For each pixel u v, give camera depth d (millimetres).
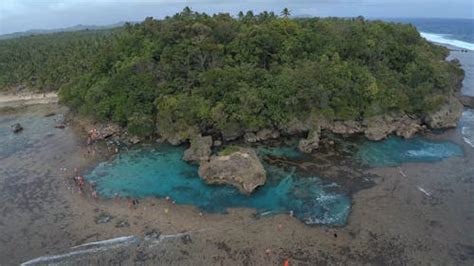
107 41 160625
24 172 77750
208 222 58844
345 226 56688
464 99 115375
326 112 91125
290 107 90062
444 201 62062
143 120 90938
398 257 49750
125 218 60281
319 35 110062
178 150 86125
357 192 65875
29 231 57594
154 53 106000
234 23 119188
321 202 63312
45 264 50469
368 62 107500
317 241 53469
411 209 60219
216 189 68625
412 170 72750
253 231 56188
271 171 74438
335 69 95438
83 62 150250
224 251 51938
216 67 98688
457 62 138500
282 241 53688
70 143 92875
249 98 88062
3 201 66438
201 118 88375
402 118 94438
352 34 113312
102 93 101062
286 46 103688
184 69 100312
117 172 76375
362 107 93688
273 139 89500
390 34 126000
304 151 82375
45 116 118062
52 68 157875
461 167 73312
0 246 54438
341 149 83312
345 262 49125
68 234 56594
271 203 63625
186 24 113000
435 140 87000
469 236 53344
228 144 87250
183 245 53375
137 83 96938
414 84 103812
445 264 48219
